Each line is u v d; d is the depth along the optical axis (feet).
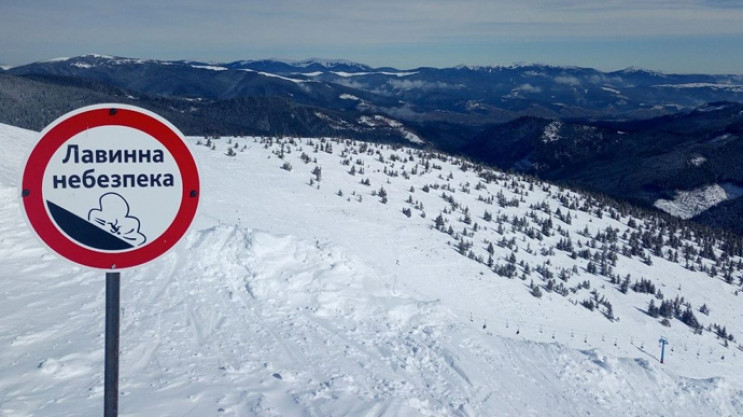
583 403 29.89
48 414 19.03
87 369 23.43
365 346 30.45
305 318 33.09
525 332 64.90
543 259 105.91
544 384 30.86
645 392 33.53
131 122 8.37
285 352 28.02
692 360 71.05
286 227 77.82
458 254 92.63
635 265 118.42
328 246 43.52
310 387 24.23
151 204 8.59
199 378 23.62
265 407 20.98
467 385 27.81
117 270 8.52
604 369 34.35
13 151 64.18
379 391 25.02
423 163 162.61
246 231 42.04
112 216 8.45
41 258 37.81
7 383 21.45
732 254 150.41
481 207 132.05
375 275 41.75
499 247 105.40
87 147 8.25
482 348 33.30
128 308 31.35
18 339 25.79
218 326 30.35
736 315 102.27
